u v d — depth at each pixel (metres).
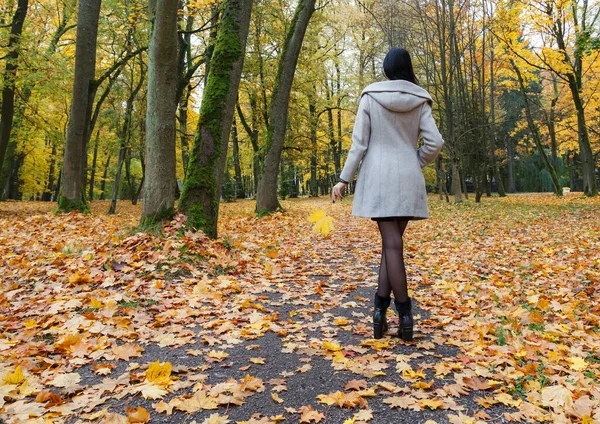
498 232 8.31
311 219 2.17
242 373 2.14
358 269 5.09
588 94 20.12
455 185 18.16
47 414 1.69
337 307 3.45
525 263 5.28
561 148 31.02
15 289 3.79
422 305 3.51
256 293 3.87
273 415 1.71
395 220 2.55
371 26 20.39
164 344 2.54
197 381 2.03
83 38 10.73
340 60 24.34
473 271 4.90
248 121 20.92
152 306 3.22
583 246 6.27
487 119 23.98
